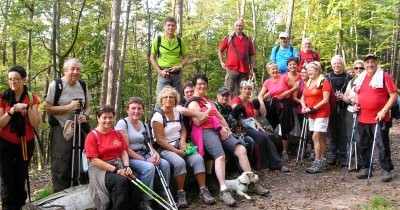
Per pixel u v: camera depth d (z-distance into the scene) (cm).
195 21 2127
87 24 1553
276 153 682
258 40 2319
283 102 757
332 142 726
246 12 2289
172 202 495
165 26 741
